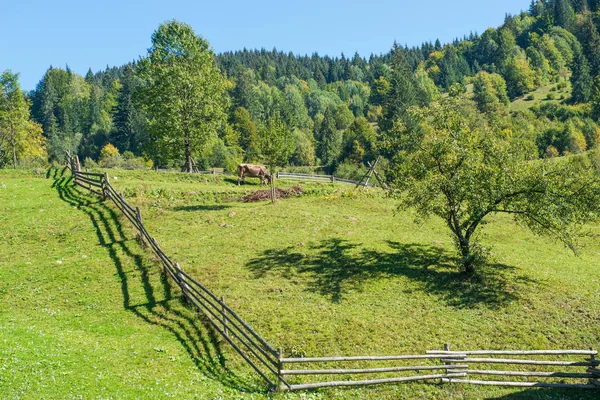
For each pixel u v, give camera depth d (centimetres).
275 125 4694
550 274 3231
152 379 2019
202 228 3962
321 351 2417
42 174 5438
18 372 1844
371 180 9556
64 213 4041
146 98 6669
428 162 3142
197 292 2609
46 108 19975
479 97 18375
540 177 2812
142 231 3412
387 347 2462
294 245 3622
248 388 2119
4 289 2928
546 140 14850
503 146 3014
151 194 4675
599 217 2823
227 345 2439
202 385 2055
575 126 15512
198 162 14138
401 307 2808
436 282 3081
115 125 17338
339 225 4138
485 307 2806
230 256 3434
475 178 2911
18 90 7862
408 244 3725
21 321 2547
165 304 2781
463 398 2150
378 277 3128
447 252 3581
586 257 3716
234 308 2755
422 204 3009
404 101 12862
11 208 4138
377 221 4325
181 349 2344
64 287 2962
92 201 4266
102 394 1803
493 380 2283
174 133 6500
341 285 3030
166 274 3062
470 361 2242
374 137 13662
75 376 1908
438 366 2217
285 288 2986
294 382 2206
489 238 4038
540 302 2844
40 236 3647
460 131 3103
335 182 6488
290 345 2444
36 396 1709
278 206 4588
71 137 18575
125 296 2869
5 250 3453
